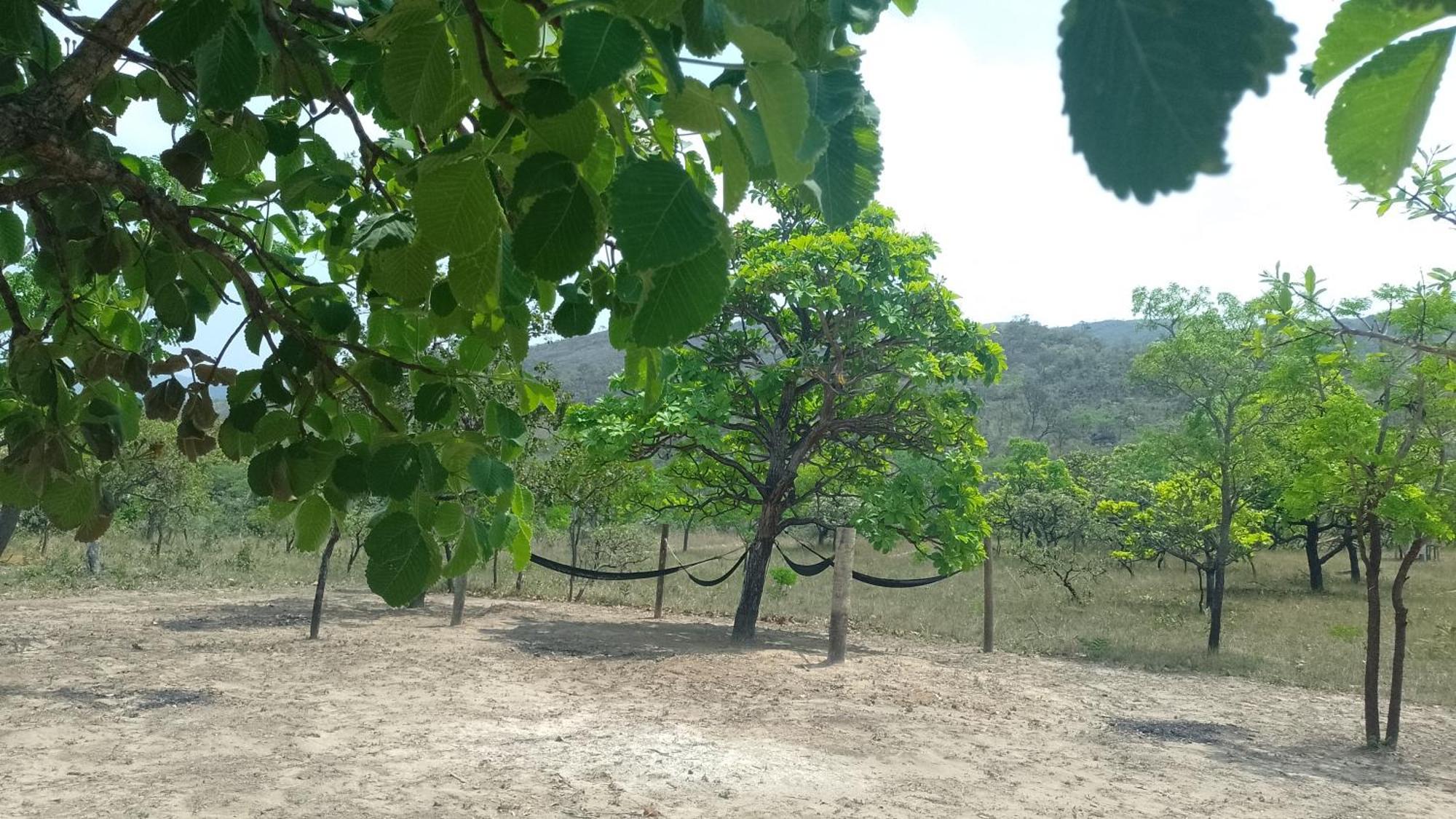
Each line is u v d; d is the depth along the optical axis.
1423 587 33.47
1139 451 22.48
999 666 15.16
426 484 1.60
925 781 8.41
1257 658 17.31
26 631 14.23
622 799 7.45
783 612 21.66
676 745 9.03
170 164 1.93
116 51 1.71
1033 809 7.84
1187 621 23.47
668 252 0.76
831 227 0.85
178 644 13.55
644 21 0.79
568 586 24.25
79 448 1.98
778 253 15.25
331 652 13.24
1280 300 7.61
